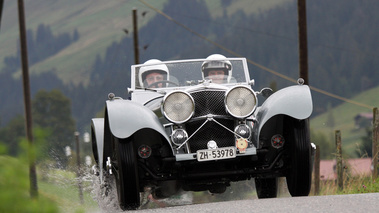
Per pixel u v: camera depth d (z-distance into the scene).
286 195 19.12
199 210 13.27
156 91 19.59
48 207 6.88
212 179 16.81
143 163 16.36
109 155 19.16
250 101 16.30
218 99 16.67
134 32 70.62
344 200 13.42
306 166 16.14
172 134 16.31
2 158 6.68
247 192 22.94
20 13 56.31
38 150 6.81
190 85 20.14
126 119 15.75
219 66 20.42
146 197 20.03
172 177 16.48
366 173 27.33
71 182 20.55
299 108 15.94
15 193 6.66
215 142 16.38
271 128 17.30
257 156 16.84
